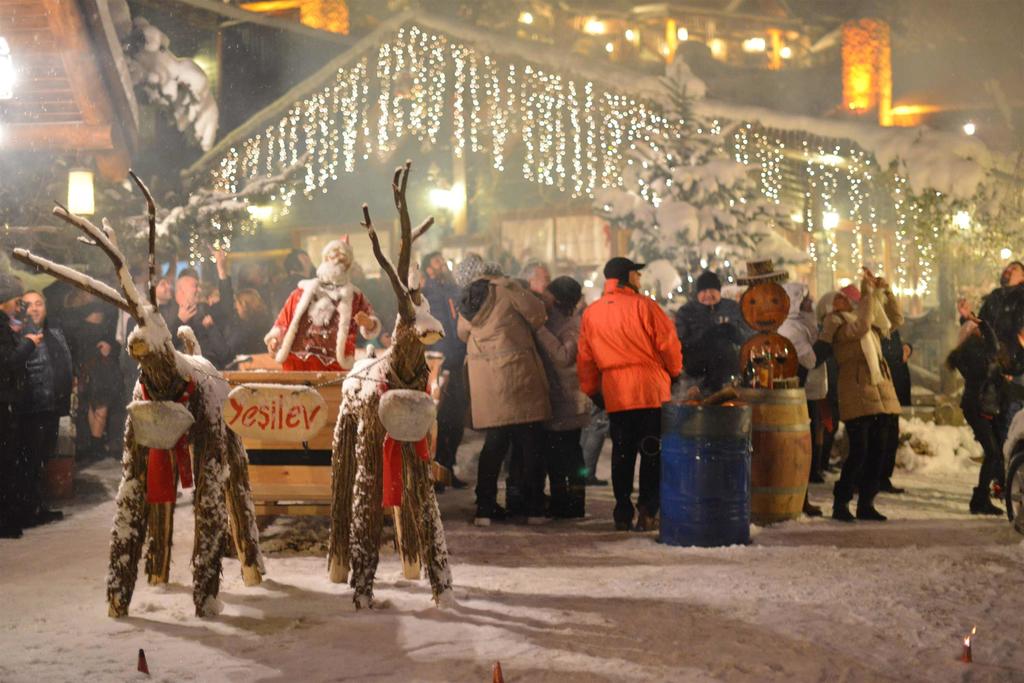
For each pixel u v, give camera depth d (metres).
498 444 9.45
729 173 17.95
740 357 9.84
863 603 6.35
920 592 6.66
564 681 4.83
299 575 7.14
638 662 5.13
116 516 6.05
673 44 29.47
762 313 9.73
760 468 9.51
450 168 24.72
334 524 6.79
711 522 8.32
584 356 9.38
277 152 22.91
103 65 15.02
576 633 5.62
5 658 5.17
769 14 31.23
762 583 6.89
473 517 9.83
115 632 5.68
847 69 26.89
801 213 23.00
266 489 8.38
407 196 24.94
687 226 17.42
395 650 5.30
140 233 16.34
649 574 7.20
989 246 19.22
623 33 29.20
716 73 27.55
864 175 20.38
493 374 9.39
